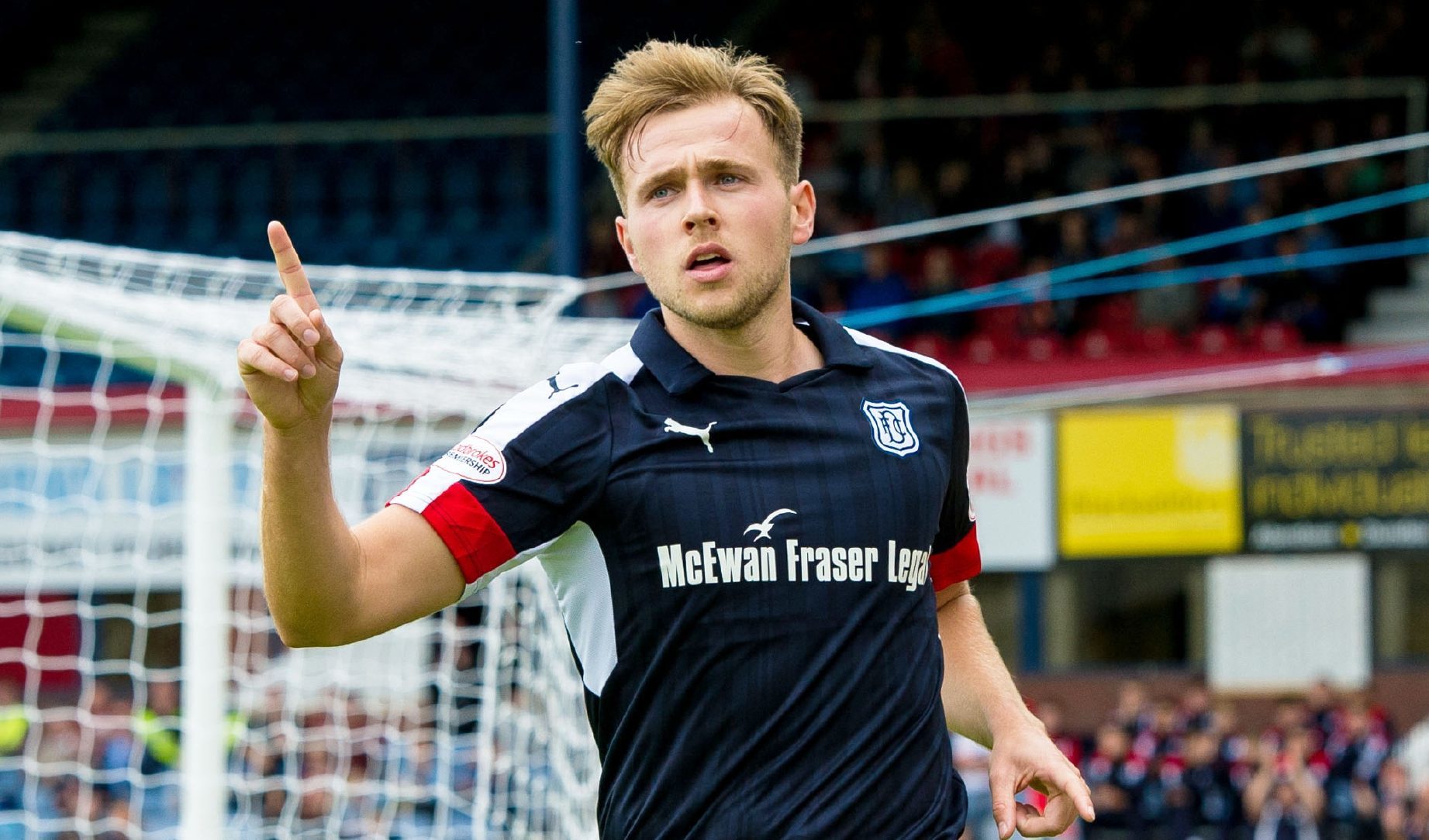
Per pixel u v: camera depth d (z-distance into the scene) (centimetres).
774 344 367
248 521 1245
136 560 1407
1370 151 872
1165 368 1994
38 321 719
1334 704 1856
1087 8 2598
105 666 1316
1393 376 1950
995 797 388
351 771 1331
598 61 2867
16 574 1667
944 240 2362
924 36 2630
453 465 346
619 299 2264
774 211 355
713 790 343
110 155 2734
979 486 1961
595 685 359
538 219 2547
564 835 710
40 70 2980
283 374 298
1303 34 2506
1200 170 2352
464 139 2702
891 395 373
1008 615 1986
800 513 349
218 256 2572
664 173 351
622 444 351
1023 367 2017
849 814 342
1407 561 1952
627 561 348
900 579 357
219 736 802
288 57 2950
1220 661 1955
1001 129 2489
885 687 351
